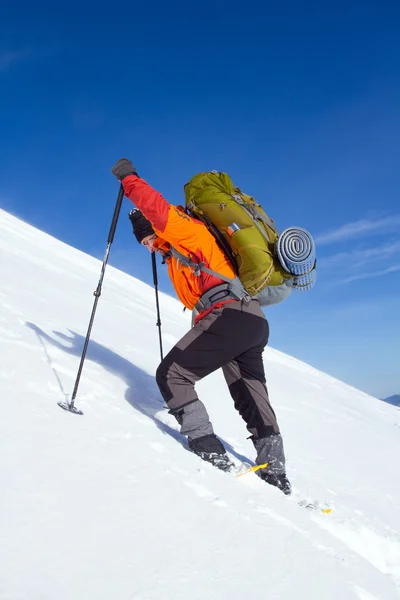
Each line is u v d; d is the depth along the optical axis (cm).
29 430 282
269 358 1282
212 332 368
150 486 268
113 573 195
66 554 196
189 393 369
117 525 225
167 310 1585
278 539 267
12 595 167
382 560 367
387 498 496
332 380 1395
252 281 362
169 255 409
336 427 752
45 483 236
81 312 821
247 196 399
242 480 351
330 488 469
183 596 196
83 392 378
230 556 234
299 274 370
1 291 662
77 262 1638
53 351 451
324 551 280
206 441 363
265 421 389
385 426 966
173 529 238
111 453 290
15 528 201
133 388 459
